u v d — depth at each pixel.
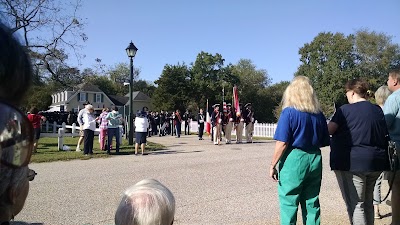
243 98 75.62
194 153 13.62
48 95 45.81
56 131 26.81
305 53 62.91
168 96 65.94
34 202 6.05
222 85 71.50
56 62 22.33
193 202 6.12
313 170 3.83
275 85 80.81
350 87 4.17
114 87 93.00
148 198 1.71
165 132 27.62
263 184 7.69
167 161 11.29
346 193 3.98
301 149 3.79
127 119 19.98
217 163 10.80
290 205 3.78
